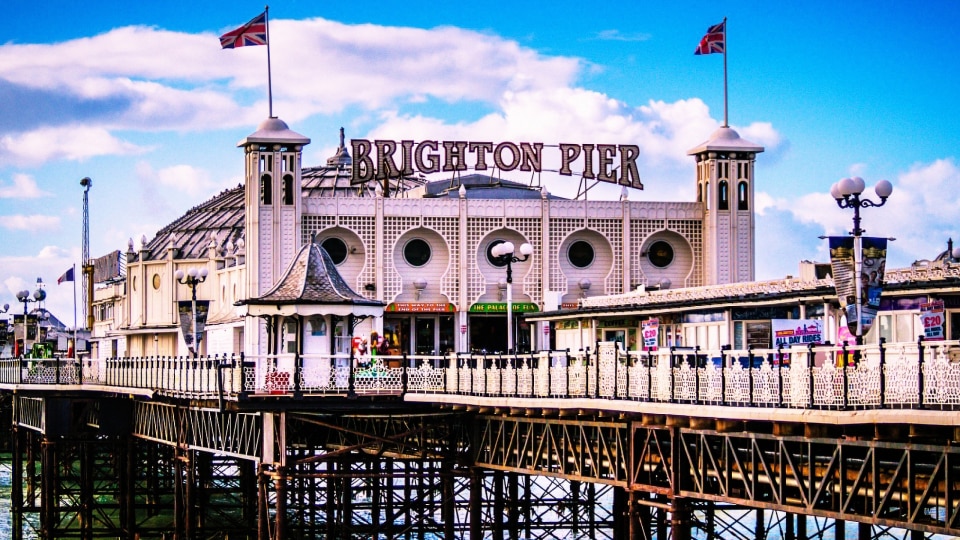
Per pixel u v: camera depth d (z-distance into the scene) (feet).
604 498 297.74
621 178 297.94
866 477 126.93
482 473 197.88
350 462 207.51
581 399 157.89
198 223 435.12
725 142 293.02
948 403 114.62
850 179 135.13
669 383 144.36
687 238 294.87
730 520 249.96
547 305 275.80
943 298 159.53
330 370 191.72
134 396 258.98
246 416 202.39
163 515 293.02
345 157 414.62
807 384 125.18
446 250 286.46
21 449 306.76
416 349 287.89
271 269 277.03
